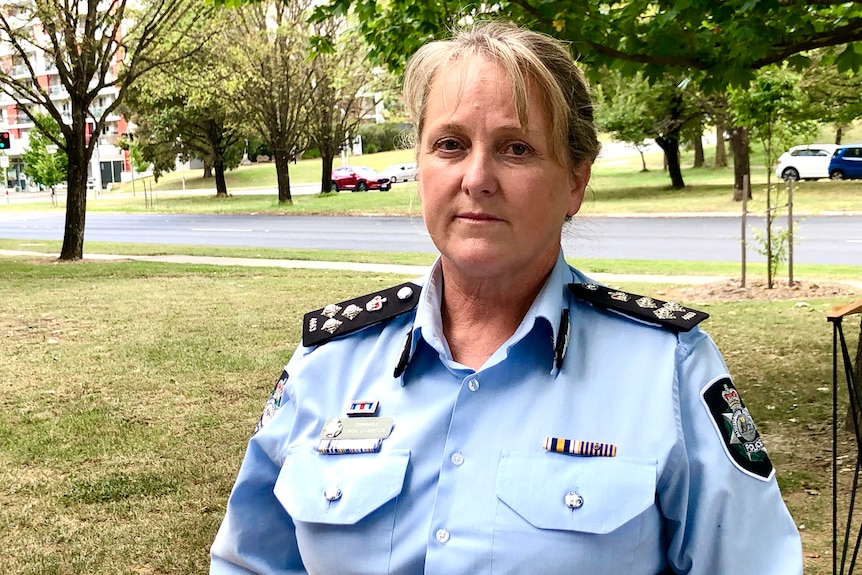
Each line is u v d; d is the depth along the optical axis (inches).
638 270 490.0
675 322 55.1
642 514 49.9
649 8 230.7
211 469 180.4
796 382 237.8
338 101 1285.7
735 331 306.0
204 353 281.9
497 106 53.8
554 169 55.4
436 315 58.7
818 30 226.8
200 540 147.7
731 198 1035.9
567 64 56.8
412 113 58.6
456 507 51.8
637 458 50.6
